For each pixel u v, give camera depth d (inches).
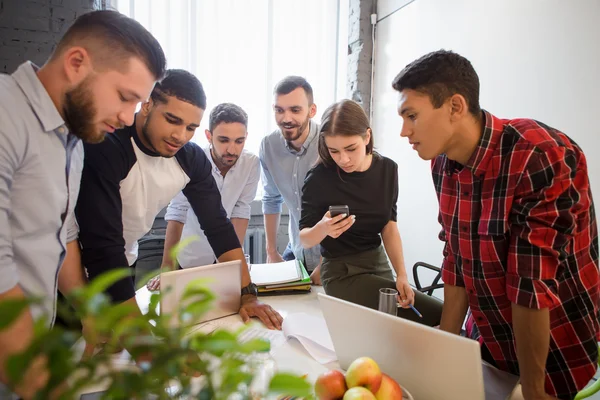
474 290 41.3
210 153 84.7
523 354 34.3
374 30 129.9
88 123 34.5
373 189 60.8
